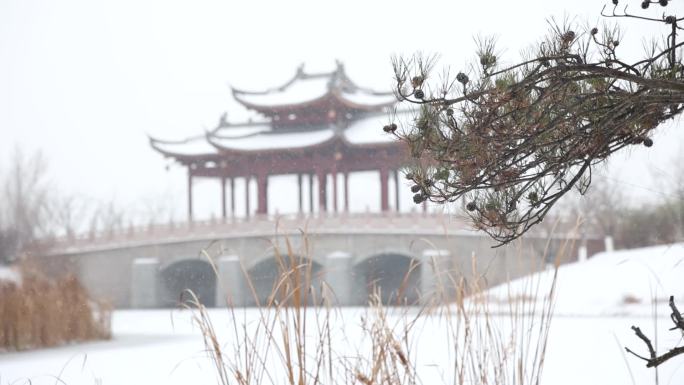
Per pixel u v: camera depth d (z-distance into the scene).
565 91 8.27
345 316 27.73
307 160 101.88
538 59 7.98
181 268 99.19
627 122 8.16
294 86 106.81
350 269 86.19
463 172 8.78
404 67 8.34
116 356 26.52
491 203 9.16
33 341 31.97
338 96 96.94
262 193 103.56
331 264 86.12
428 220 83.50
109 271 98.31
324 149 100.44
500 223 9.20
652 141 8.59
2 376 20.88
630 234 73.88
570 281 52.75
